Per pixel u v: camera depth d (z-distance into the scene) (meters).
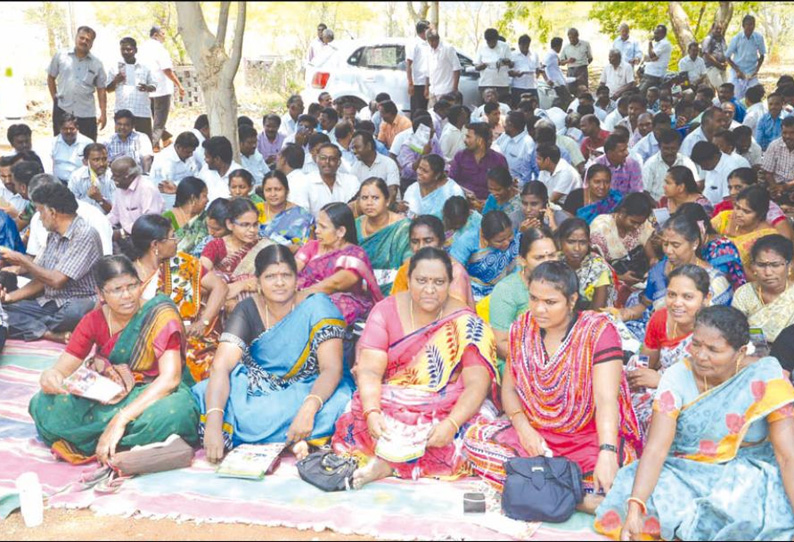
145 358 4.95
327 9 20.56
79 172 8.69
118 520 4.20
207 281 5.77
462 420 4.58
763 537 3.88
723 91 12.90
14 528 4.15
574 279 4.34
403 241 6.60
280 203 7.07
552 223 6.76
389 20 21.22
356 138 8.73
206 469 4.71
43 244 6.96
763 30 20.06
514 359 4.54
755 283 5.18
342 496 4.38
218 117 7.70
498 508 4.24
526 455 4.45
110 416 4.83
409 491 4.44
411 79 14.38
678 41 17.70
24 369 6.11
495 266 6.20
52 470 4.79
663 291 5.73
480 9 22.67
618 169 8.75
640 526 3.90
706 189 8.96
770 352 4.86
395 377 4.88
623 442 4.37
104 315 5.02
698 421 4.06
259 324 5.14
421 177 7.79
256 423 4.91
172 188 8.52
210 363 5.71
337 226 6.00
